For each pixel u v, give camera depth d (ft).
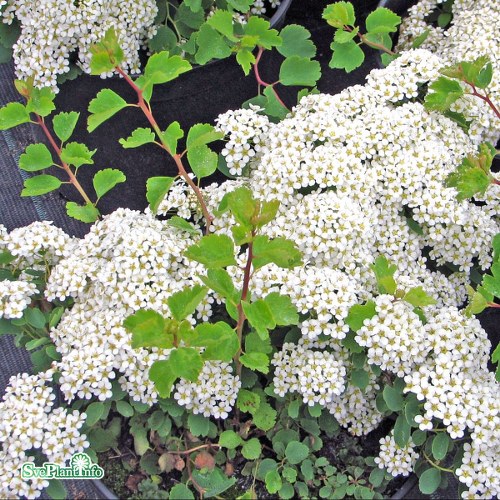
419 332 1.37
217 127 1.60
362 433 1.53
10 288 1.44
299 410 1.50
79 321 1.45
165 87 1.78
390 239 1.55
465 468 1.36
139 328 1.17
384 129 1.54
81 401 1.43
